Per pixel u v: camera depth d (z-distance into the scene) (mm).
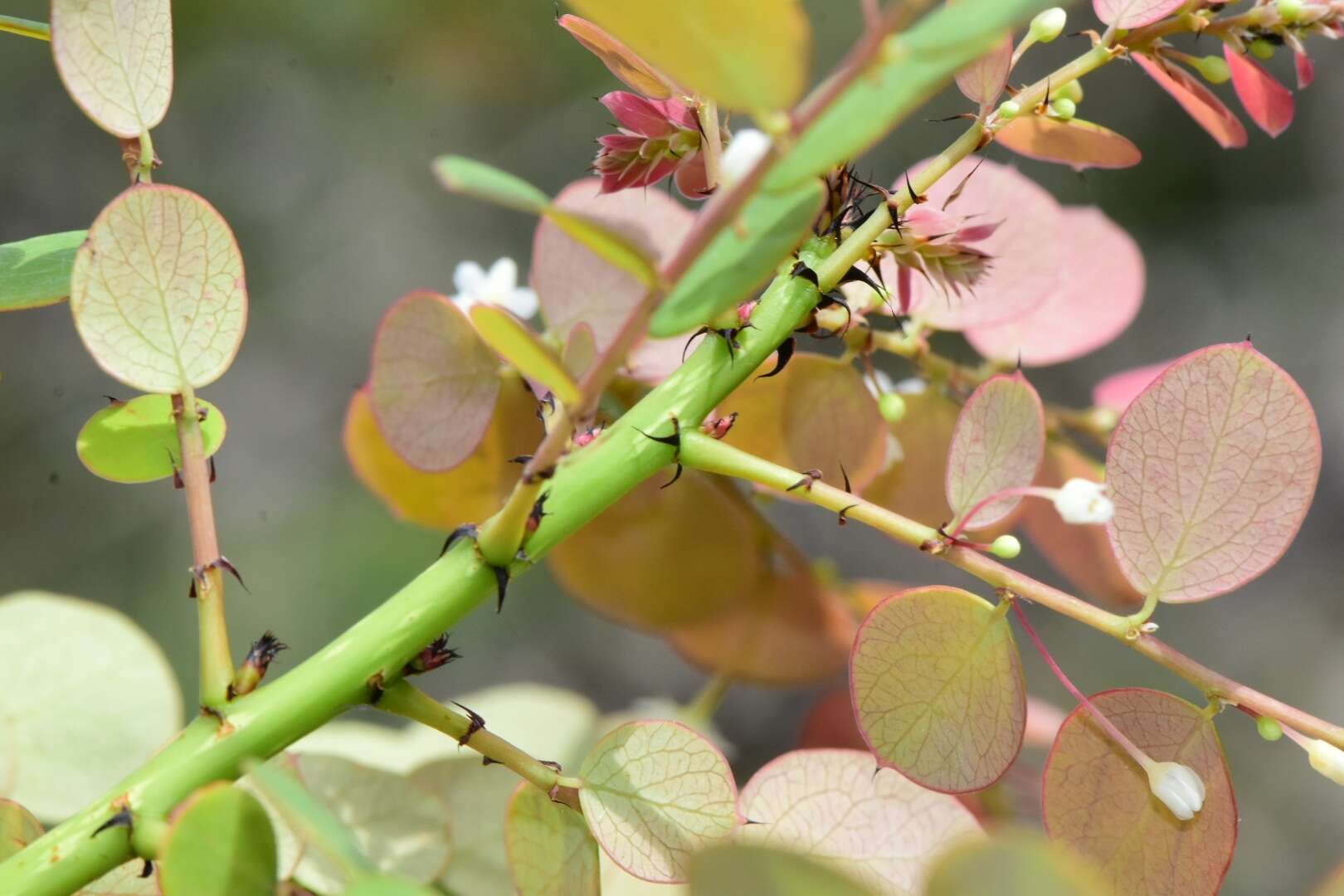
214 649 250
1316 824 619
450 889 266
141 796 246
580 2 228
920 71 226
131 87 259
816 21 699
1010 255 290
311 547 686
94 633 284
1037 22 261
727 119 265
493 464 302
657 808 253
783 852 227
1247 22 267
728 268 234
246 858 241
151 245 255
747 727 646
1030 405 253
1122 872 252
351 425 302
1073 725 254
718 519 314
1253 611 690
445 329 274
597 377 237
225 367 257
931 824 257
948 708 253
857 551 681
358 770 269
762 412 284
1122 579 313
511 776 271
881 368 370
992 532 299
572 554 316
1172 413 252
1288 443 250
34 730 279
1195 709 252
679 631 322
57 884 244
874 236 257
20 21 262
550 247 286
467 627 679
